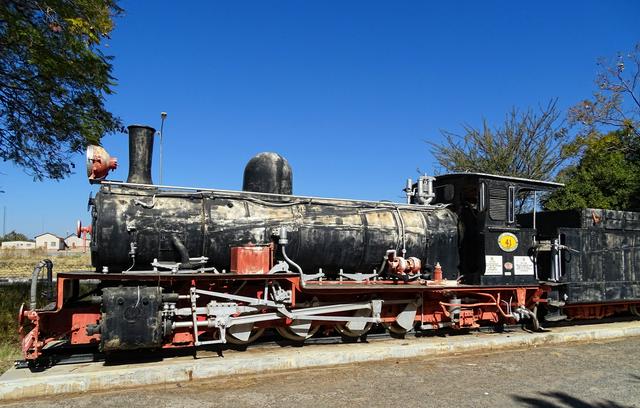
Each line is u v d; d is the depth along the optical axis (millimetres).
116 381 6219
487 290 9672
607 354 8719
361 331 8750
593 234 11086
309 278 8508
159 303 6875
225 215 8070
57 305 6555
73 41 9938
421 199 10438
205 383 6492
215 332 7512
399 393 6188
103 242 7340
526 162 23156
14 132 11547
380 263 9203
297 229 8492
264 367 7000
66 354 7359
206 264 8023
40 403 5652
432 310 9531
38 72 10414
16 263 28234
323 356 7441
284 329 8258
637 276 11781
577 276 10656
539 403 5891
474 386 6551
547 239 11734
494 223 9875
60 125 11273
